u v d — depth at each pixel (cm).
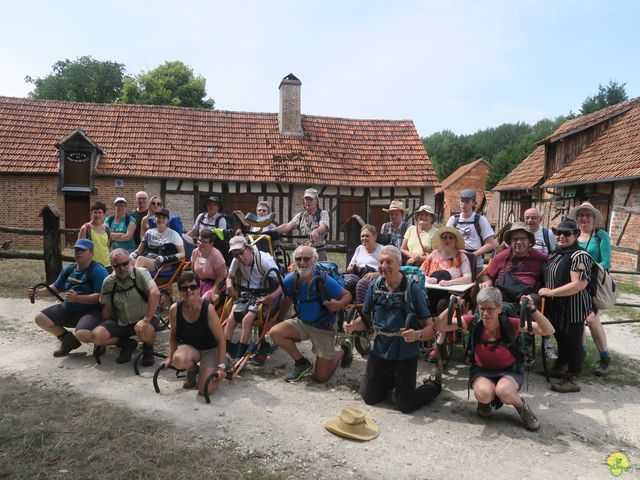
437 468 302
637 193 1191
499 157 3666
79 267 498
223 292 532
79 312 496
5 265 1023
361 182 1733
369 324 416
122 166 1619
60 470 283
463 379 473
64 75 4141
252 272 490
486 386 362
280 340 444
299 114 1872
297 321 449
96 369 465
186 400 395
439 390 416
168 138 1758
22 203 1577
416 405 388
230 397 406
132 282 467
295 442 330
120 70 4250
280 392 422
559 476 296
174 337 420
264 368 485
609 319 756
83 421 346
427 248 589
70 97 4184
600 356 487
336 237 1753
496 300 361
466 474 296
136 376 450
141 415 361
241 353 480
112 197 1619
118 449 309
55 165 1583
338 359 463
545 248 535
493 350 372
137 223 707
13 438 317
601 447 337
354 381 459
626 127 1481
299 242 797
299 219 680
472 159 7106
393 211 669
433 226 612
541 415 388
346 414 348
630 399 425
